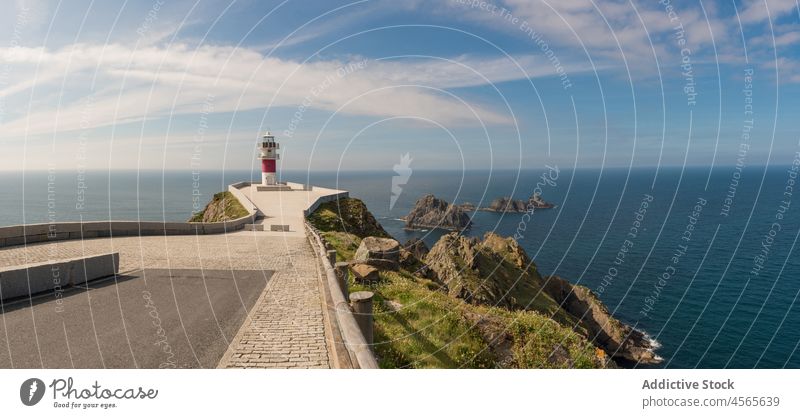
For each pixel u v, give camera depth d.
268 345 8.94
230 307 11.70
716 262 66.06
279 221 40.53
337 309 8.24
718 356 36.78
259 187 68.44
